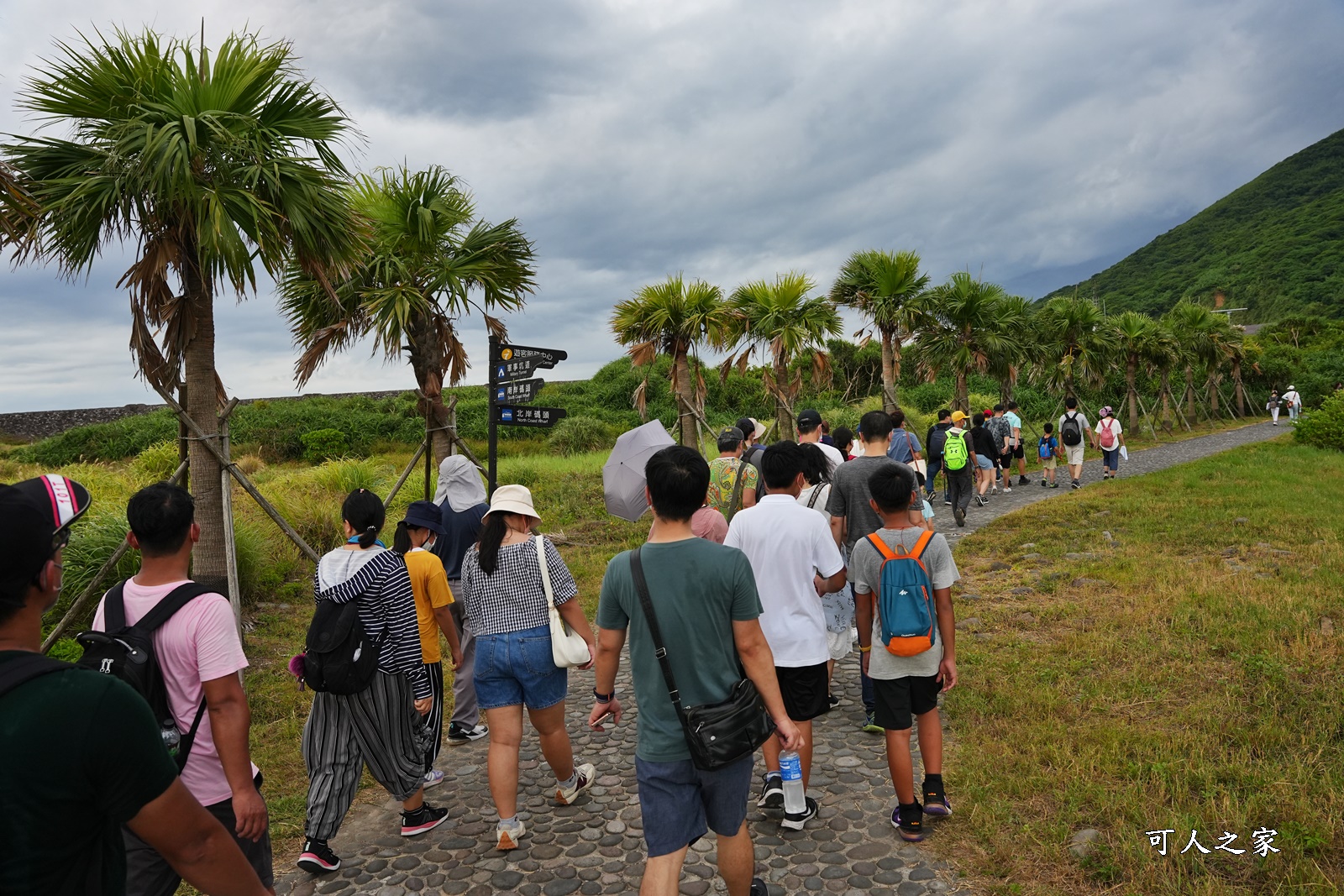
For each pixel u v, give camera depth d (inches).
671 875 98.0
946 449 453.1
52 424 1672.0
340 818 140.0
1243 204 7411.4
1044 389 1344.7
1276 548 332.2
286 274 339.6
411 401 1346.0
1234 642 213.9
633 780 175.5
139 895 91.9
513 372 308.3
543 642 148.3
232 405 264.5
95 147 234.8
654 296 513.3
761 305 562.6
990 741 173.0
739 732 97.3
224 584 267.9
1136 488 534.0
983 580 320.2
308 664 136.4
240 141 231.6
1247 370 1612.9
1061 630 247.8
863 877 130.2
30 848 46.1
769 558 144.4
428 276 351.6
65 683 48.9
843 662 246.5
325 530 411.2
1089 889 120.4
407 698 142.8
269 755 193.5
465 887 135.2
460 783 178.7
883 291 639.8
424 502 175.9
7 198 215.3
